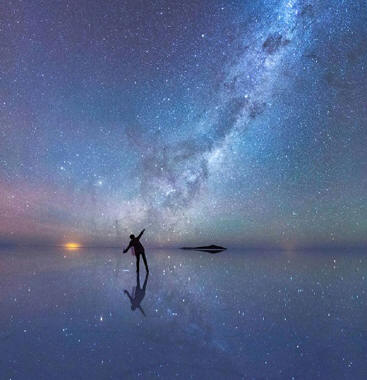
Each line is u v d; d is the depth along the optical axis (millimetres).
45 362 2592
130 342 3074
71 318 3861
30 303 4586
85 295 5242
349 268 9375
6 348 2883
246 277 7539
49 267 8812
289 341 3092
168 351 2848
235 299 5055
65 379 2289
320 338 3182
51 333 3309
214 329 3484
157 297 5203
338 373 2367
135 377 2336
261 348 2914
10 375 2344
